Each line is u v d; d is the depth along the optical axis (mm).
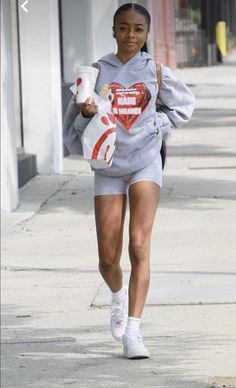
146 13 8000
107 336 9719
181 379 8242
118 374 8484
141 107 7980
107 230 8391
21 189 17000
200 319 9820
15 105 17984
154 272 11172
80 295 11141
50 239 13648
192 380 8211
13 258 12867
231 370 8414
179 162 11227
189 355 8844
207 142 9852
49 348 9438
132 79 7969
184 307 10172
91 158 7996
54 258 12734
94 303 10828
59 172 18047
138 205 8219
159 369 8539
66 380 8438
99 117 7922
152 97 8008
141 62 7996
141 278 8391
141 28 7953
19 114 18281
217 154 9305
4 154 15492
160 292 10547
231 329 9531
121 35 7945
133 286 8445
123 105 7969
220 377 8227
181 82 8164
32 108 18312
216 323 9695
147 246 8305
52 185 17141
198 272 11016
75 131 8148
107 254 8461
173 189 12211
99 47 8820
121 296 8805
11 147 15797
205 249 11508
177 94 8172
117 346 9359
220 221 10883
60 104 18594
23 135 18297
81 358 9039
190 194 11914
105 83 7969
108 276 8602
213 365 8570
